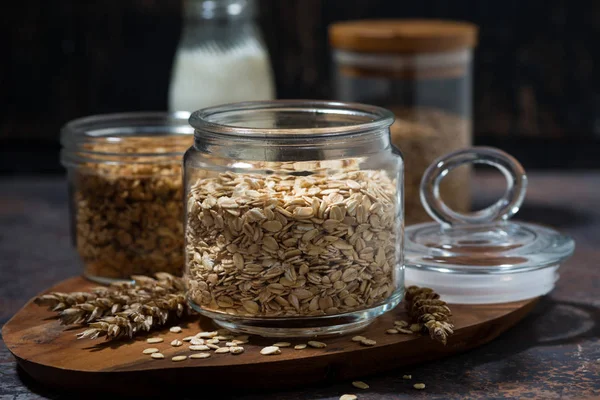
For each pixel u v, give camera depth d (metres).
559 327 0.81
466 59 1.07
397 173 0.77
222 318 0.75
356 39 1.04
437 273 0.81
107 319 0.75
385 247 0.75
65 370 0.72
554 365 0.76
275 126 0.80
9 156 1.33
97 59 1.30
